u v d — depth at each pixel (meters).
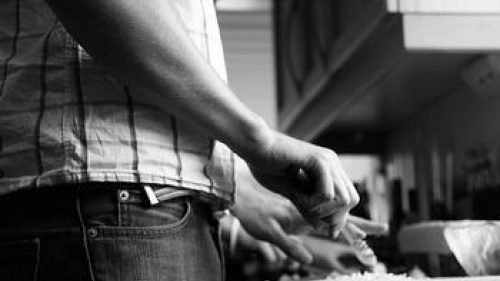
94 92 0.73
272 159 0.76
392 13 1.31
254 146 0.74
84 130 0.72
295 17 2.21
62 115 0.73
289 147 0.76
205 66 0.70
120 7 0.64
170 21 0.68
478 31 1.32
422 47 1.31
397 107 2.02
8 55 0.76
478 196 1.62
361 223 1.11
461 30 1.31
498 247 1.11
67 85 0.73
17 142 0.73
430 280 0.90
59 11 0.65
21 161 0.72
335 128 2.32
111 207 0.70
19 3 0.78
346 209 0.83
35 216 0.70
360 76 1.59
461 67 1.59
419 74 1.65
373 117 2.15
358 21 1.48
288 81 2.35
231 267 2.03
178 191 0.75
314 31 1.93
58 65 0.74
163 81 0.67
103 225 0.70
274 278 1.65
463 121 1.85
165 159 0.74
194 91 0.69
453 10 1.31
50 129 0.72
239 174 1.18
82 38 0.66
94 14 0.64
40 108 0.73
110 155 0.72
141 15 0.65
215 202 0.82
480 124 1.76
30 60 0.75
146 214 0.72
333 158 0.80
